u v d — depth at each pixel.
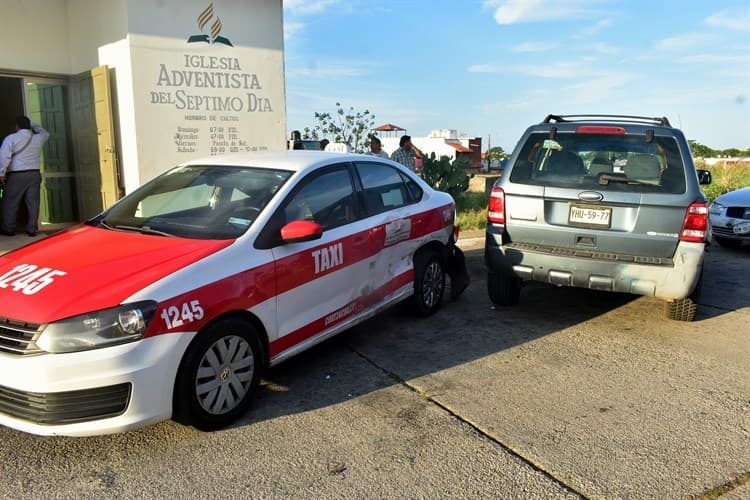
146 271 3.30
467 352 4.81
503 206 5.40
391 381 4.24
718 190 15.45
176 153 8.37
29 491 2.90
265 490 2.93
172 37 8.12
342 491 2.92
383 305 4.98
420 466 3.14
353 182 4.77
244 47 8.79
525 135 5.52
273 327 3.81
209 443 3.37
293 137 15.20
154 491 2.91
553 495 2.90
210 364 3.40
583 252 5.09
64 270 3.36
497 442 3.40
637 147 5.10
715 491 2.95
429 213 5.54
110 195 8.41
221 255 3.53
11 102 8.90
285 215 4.02
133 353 3.01
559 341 5.09
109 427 3.00
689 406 3.88
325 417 3.69
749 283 7.26
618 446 3.37
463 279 6.18
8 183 8.21
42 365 2.90
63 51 8.98
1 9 8.23
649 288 4.88
